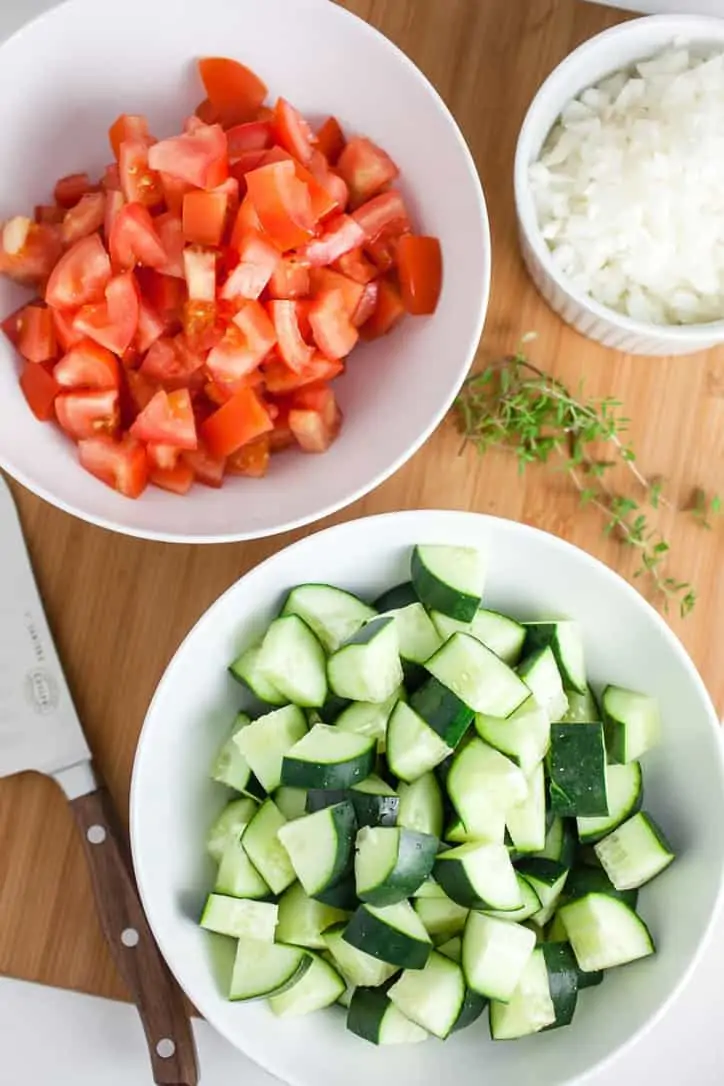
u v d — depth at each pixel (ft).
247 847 1.73
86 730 1.89
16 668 1.86
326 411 1.83
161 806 1.73
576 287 1.84
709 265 1.84
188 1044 1.84
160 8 1.78
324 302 1.78
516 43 1.92
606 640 1.81
